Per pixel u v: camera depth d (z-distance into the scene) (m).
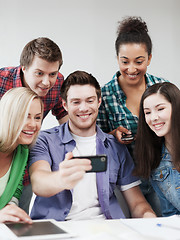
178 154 1.44
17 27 2.34
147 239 0.95
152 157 1.52
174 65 2.45
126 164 1.62
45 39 1.71
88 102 1.52
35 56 1.64
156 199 1.88
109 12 2.40
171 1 2.44
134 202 1.57
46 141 1.55
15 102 1.29
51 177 1.22
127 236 0.98
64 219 1.42
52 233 0.98
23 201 1.89
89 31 2.38
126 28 1.83
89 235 0.99
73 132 1.58
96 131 1.64
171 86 1.47
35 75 1.68
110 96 1.95
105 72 2.39
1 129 1.30
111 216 1.48
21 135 1.32
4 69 1.87
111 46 2.39
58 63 1.70
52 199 1.43
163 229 1.05
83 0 2.38
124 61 1.85
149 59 1.92
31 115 1.32
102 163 1.06
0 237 0.95
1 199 1.33
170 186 1.48
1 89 1.83
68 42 2.37
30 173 1.43
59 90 1.95
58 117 2.07
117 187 1.67
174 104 1.44
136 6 2.42
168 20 2.44
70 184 1.05
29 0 2.35
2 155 1.34
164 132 1.46
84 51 2.38
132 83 1.89
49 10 2.36
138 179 1.60
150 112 1.47
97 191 1.49
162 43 2.44
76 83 1.52
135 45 1.81
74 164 1.02
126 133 1.65
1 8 2.33
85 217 1.43
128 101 1.95
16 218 1.11
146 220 1.16
